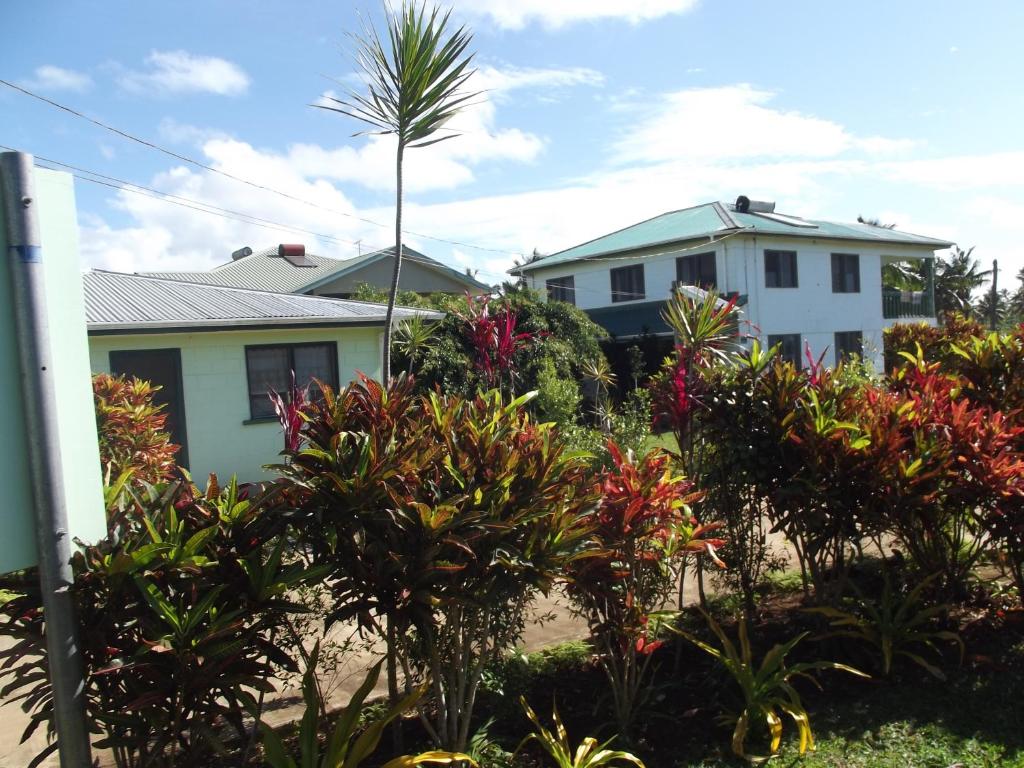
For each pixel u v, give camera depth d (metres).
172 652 2.57
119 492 3.09
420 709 3.46
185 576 2.70
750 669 4.14
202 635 2.63
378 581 3.03
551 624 5.67
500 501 3.20
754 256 24.48
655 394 5.51
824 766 3.71
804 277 26.20
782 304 25.31
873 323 28.95
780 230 24.66
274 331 13.16
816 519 4.75
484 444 3.32
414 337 13.87
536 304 17.88
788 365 5.15
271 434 13.20
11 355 2.42
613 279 27.73
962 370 6.39
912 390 5.61
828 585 5.47
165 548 2.62
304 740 3.03
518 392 12.95
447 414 3.48
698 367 5.43
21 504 2.43
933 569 5.23
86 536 2.59
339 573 3.13
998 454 4.78
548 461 3.36
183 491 3.06
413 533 3.06
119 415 7.10
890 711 4.25
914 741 3.92
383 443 3.19
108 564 2.56
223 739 3.85
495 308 16.39
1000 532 4.92
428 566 2.96
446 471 3.31
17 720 4.38
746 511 5.48
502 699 4.23
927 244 31.27
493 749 3.69
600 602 4.01
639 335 22.58
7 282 2.40
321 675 4.72
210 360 12.64
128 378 11.36
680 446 5.44
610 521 3.79
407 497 3.10
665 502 3.84
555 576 3.32
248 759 3.39
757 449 5.04
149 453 7.19
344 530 3.07
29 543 2.44
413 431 3.41
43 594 2.42
